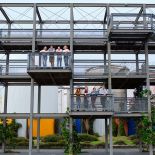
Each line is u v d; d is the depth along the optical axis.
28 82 31.56
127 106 27.47
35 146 34.44
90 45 29.30
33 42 28.38
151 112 27.27
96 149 33.03
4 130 29.67
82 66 28.33
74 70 28.19
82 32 29.30
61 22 30.98
